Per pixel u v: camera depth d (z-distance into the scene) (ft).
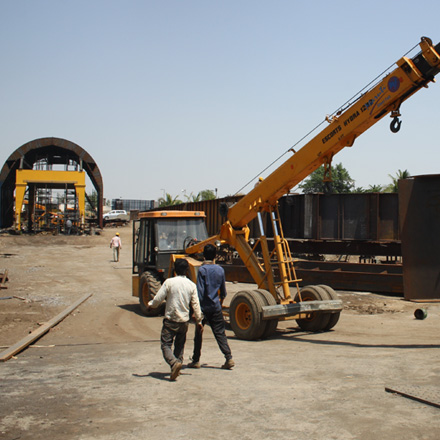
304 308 32.94
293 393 17.94
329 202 64.34
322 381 19.58
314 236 64.64
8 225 181.78
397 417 14.80
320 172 207.10
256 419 15.16
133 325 41.16
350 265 54.54
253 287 62.49
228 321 40.98
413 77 25.75
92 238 143.95
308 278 55.26
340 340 32.07
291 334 35.37
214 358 26.00
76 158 177.27
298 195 67.00
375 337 32.96
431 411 15.26
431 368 20.95
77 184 158.81
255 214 37.35
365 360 23.68
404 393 16.94
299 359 24.86
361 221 62.39
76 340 35.29
